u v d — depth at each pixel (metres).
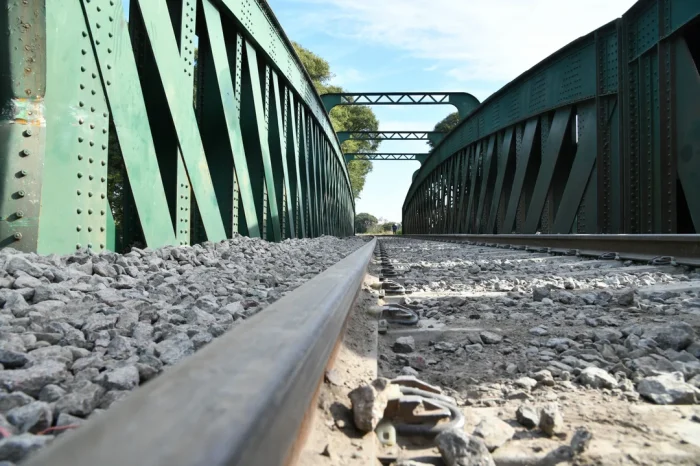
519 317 3.42
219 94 6.80
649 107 9.23
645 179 9.39
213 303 3.03
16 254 3.43
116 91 4.53
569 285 4.77
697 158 7.96
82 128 4.20
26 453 1.06
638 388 1.98
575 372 2.23
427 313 3.65
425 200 35.53
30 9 3.78
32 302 2.71
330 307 1.79
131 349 2.03
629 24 9.86
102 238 4.41
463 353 2.62
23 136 3.72
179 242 5.66
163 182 5.69
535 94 13.46
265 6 8.55
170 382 0.88
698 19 7.89
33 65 3.78
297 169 11.83
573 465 1.36
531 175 14.95
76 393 1.48
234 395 0.85
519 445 1.50
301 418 1.17
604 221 10.43
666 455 1.40
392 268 6.82
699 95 7.92
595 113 10.70
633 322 3.16
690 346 2.48
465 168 20.98
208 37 6.45
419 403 1.60
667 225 8.68
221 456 0.67
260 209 8.48
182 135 5.60
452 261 8.55
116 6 4.55
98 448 0.64
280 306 1.63
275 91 9.72
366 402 1.43
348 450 1.33
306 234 13.75
